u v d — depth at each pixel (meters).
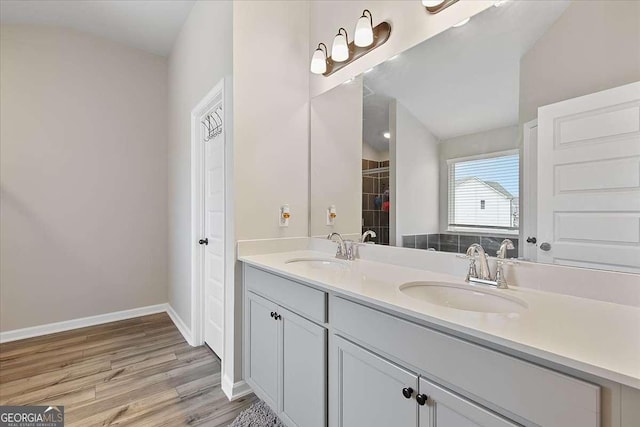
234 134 1.82
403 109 1.58
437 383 0.85
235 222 1.84
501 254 1.19
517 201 1.17
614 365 0.57
